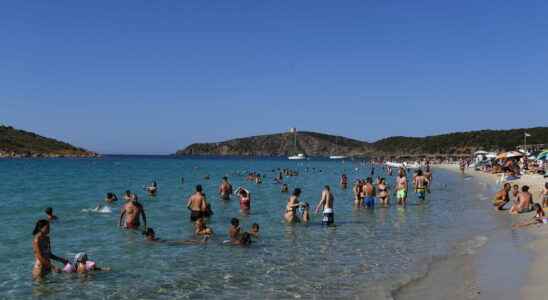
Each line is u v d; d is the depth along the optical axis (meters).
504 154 74.12
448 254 13.50
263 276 11.38
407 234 17.08
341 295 9.84
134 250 14.23
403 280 10.83
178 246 14.87
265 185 44.66
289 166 115.00
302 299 9.62
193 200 19.75
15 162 121.69
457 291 9.73
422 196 29.91
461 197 32.16
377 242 15.53
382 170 91.75
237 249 14.45
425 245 14.95
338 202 28.50
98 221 19.70
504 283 10.10
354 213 23.23
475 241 15.41
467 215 22.38
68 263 11.74
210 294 10.03
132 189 37.41
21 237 15.90
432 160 147.12
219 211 23.62
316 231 17.78
